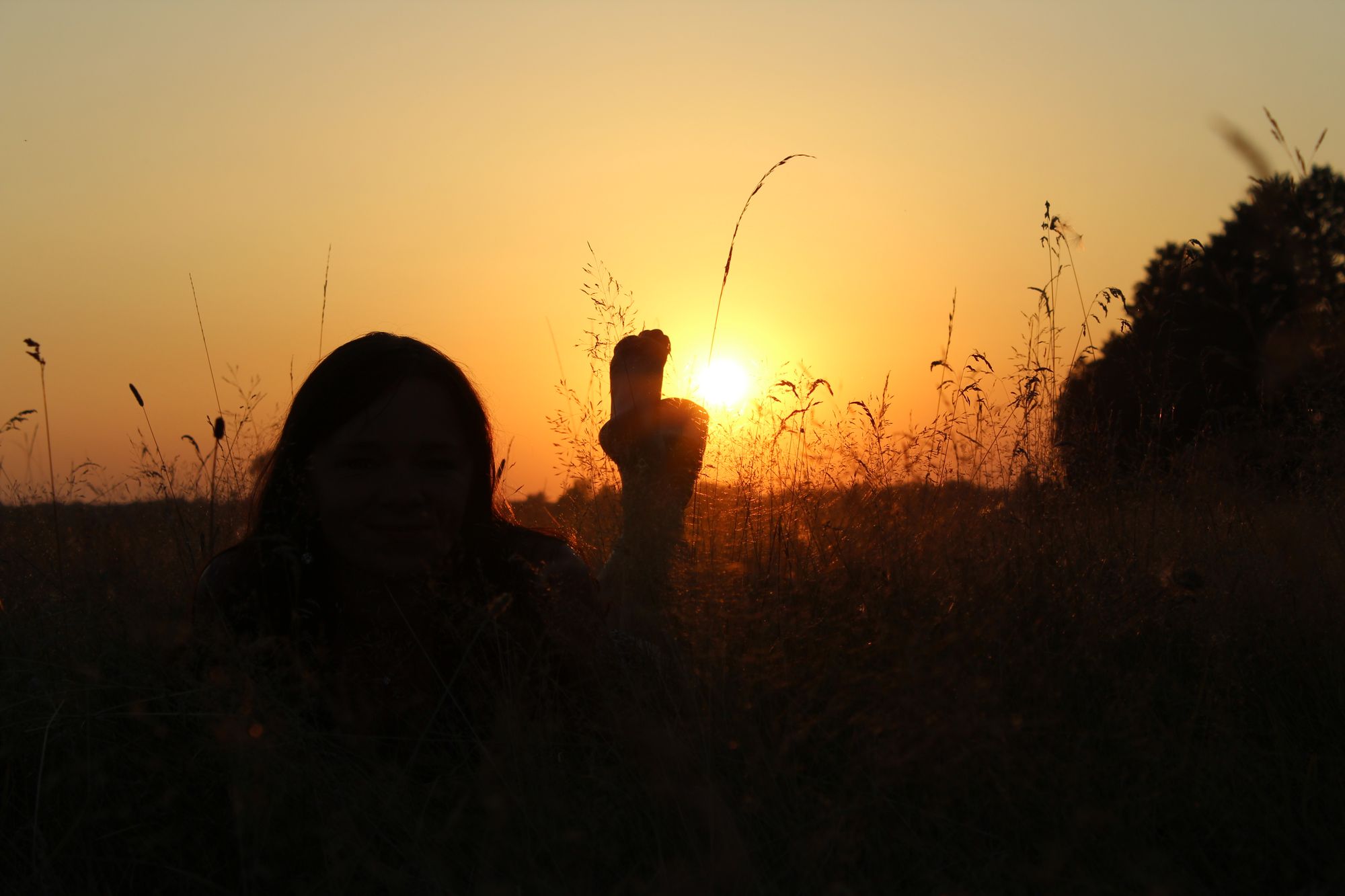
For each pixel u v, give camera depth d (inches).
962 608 91.1
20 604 100.1
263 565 83.0
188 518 124.4
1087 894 59.2
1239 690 82.3
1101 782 68.5
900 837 64.4
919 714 69.2
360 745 75.0
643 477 116.2
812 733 75.7
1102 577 96.8
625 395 144.5
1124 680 80.6
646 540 107.3
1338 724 79.0
